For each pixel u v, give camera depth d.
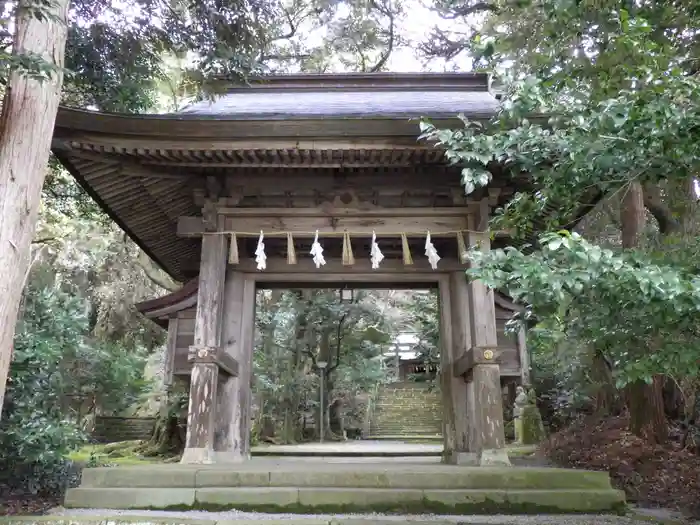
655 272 2.40
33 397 5.18
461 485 4.73
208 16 5.98
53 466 5.34
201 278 6.25
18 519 4.05
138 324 14.95
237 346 6.88
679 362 2.82
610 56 3.03
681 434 7.48
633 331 3.03
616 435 8.00
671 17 3.44
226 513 4.44
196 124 5.58
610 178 3.19
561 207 3.75
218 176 6.54
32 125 4.13
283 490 4.60
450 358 6.96
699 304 2.32
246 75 6.41
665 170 3.03
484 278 2.71
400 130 5.58
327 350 17.59
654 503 5.45
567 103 3.38
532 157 3.39
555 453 8.45
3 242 3.83
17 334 5.16
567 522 4.18
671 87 2.67
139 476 4.82
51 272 12.38
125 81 6.70
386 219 6.52
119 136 5.62
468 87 8.64
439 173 6.54
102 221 10.91
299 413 17.86
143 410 17.08
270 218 6.55
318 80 8.73
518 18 6.23
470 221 6.45
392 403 24.59
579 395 10.68
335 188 6.63
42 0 3.91
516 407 11.83
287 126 5.60
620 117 2.80
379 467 5.36
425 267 7.20
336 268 7.23
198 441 5.71
